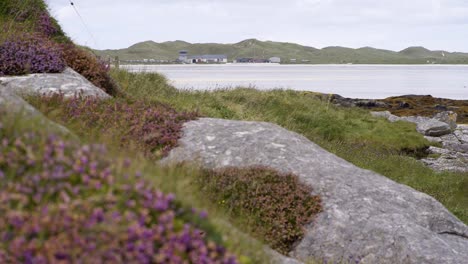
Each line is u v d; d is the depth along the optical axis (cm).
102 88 1616
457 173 2517
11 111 577
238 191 966
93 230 381
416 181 2203
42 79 1370
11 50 1455
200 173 974
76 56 1642
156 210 426
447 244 923
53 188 415
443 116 4738
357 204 969
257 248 588
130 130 1098
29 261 353
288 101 3266
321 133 3027
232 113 2348
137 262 368
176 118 1230
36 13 1964
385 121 3553
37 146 470
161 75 2639
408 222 938
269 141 1141
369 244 895
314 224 937
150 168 571
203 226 468
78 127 1012
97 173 443
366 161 2288
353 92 15475
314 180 1025
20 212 379
